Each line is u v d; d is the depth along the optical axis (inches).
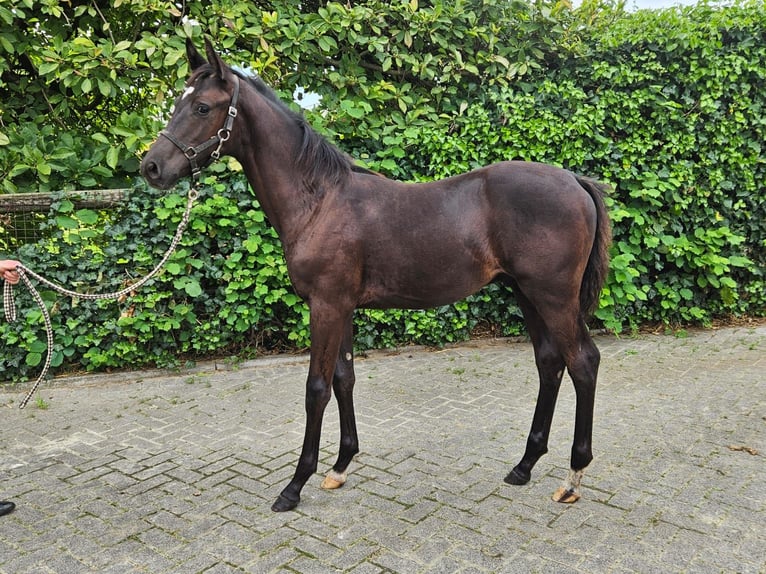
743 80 206.7
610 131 205.8
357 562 80.8
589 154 198.4
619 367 178.1
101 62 173.3
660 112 199.8
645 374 170.6
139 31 194.4
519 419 137.9
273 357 191.3
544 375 101.7
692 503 95.5
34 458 119.6
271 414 144.3
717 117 205.6
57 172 175.0
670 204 207.3
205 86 90.0
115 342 173.5
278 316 193.9
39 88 185.3
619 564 79.0
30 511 97.3
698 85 203.2
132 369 180.2
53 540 88.1
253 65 180.2
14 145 169.0
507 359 191.0
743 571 76.9
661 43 195.9
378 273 95.6
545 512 93.8
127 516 95.2
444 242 92.7
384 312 194.5
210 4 192.1
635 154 202.8
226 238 178.1
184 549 85.0
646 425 131.2
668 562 79.2
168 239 172.1
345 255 93.3
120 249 170.1
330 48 196.2
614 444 121.0
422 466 112.5
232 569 79.7
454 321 201.0
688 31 195.0
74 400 156.9
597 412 140.6
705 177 210.8
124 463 116.4
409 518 92.7
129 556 83.5
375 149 197.3
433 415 141.7
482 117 191.6
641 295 200.4
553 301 91.6
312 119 179.5
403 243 93.7
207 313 183.3
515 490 101.8
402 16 193.6
